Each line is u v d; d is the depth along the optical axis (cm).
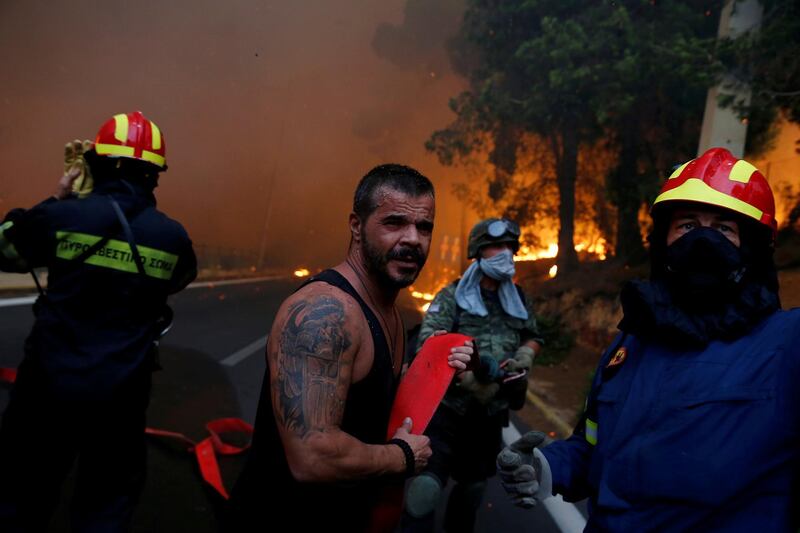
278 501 133
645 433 115
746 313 113
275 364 125
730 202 120
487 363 246
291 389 121
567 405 651
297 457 119
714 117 721
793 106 693
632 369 127
